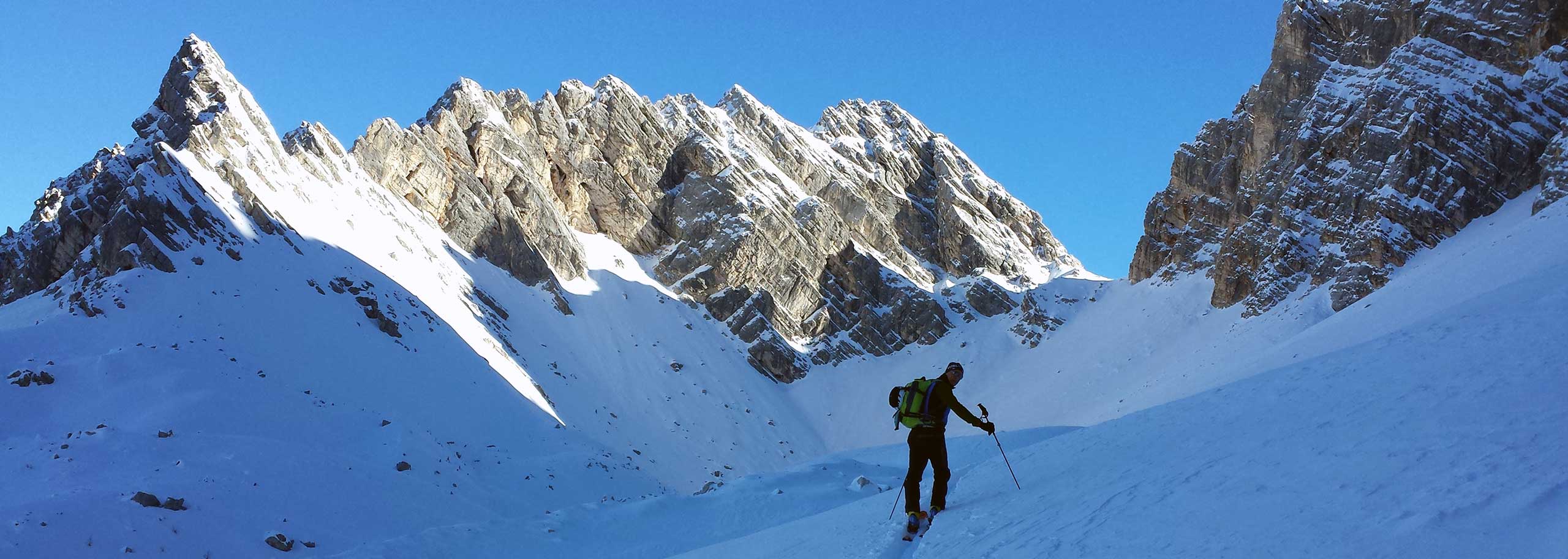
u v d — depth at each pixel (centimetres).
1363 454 840
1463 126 7931
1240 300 8769
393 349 5584
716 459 7694
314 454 3114
